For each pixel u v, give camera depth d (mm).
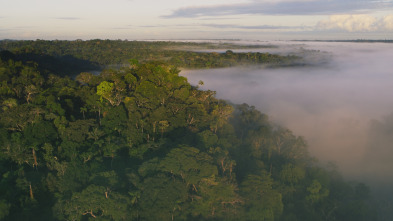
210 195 45375
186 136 66750
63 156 53156
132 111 69688
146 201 42812
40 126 54375
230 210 45906
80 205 39406
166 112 71750
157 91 78812
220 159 54906
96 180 44781
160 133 67750
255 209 47281
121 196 41375
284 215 54281
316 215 57312
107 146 55125
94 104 73000
